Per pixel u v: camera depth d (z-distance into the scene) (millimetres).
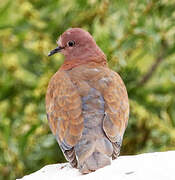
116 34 14125
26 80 14773
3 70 14828
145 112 13852
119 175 8930
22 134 13812
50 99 10945
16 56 14547
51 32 14750
